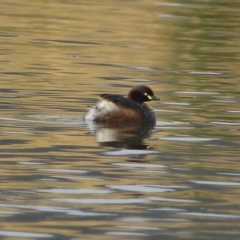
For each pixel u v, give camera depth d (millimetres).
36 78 21016
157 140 15508
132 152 14594
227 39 29594
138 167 13719
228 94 20047
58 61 23812
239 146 15234
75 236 10703
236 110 18266
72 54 25156
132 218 11398
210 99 19391
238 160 14320
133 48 26812
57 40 27547
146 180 13055
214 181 13141
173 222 11328
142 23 32000
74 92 19531
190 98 19438
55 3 36250
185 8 36000
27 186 12516
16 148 14453
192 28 31516
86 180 12930
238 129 16531
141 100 17688
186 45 27953
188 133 16094
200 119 17312
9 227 10906
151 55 25672
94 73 22297
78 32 29328
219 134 16094
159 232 10945
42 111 17328
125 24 31594
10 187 12430
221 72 23234
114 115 16688
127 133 15953
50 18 32156
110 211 11641
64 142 15016
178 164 13977
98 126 16406
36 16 32469
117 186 12719
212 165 13984
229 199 12305
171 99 19281
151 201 12109
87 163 13797
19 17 31969
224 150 14938
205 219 11477
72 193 12297
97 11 34406
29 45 26281
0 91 19078
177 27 31500
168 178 13211
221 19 33844
